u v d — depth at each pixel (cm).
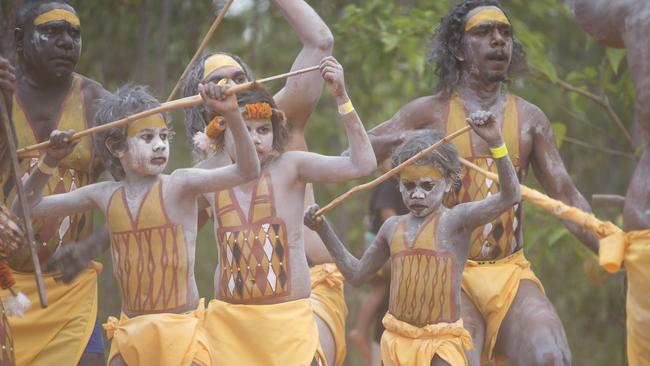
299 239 1642
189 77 1822
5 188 1800
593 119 3609
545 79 2706
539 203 1702
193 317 1596
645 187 1658
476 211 1648
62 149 1578
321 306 1841
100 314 3166
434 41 1923
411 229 1686
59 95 1834
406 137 1878
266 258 1622
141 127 1569
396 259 1691
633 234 1661
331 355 1822
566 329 3775
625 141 3512
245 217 1633
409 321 1684
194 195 1586
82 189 1627
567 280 3728
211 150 1684
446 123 1872
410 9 3020
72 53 1803
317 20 1912
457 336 1675
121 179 1627
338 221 3900
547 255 2797
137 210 1584
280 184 1633
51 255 1805
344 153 1800
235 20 3422
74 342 1816
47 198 1623
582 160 3734
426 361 1653
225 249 1641
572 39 3775
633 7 1673
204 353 1594
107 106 1606
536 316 1769
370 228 2694
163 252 1581
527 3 3462
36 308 1803
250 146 1509
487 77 1855
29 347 1800
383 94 3619
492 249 1833
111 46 3142
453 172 1681
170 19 3198
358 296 3866
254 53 3544
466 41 1866
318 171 1620
